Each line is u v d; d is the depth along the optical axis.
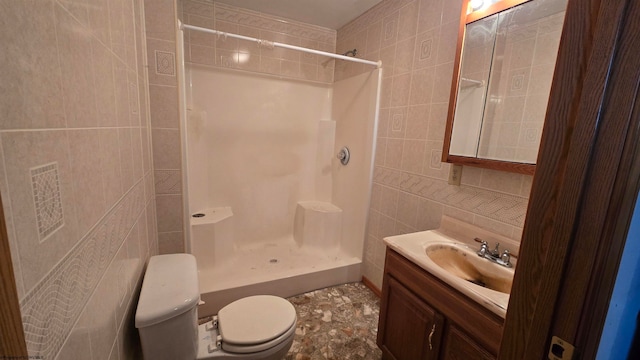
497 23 1.26
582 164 0.41
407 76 1.83
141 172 1.15
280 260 2.39
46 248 0.40
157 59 1.39
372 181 2.21
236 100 2.40
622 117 0.36
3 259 0.28
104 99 0.68
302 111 2.69
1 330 0.28
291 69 2.54
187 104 2.21
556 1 1.06
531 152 1.16
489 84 1.30
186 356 0.98
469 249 1.36
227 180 2.50
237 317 1.27
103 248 0.65
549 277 0.46
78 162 0.52
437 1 1.59
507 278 1.16
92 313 0.58
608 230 0.39
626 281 0.49
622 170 0.37
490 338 0.93
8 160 0.32
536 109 1.14
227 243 2.30
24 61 0.36
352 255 2.46
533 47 1.14
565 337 0.44
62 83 0.46
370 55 2.18
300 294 2.15
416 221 1.80
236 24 2.25
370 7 2.14
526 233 0.50
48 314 0.40
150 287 1.00
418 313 1.25
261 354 1.16
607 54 0.37
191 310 0.97
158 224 1.54
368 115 2.20
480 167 1.35
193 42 2.15
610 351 0.55
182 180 1.54
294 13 2.30
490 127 1.30
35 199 0.37
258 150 2.58
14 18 0.34
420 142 1.74
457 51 1.42
